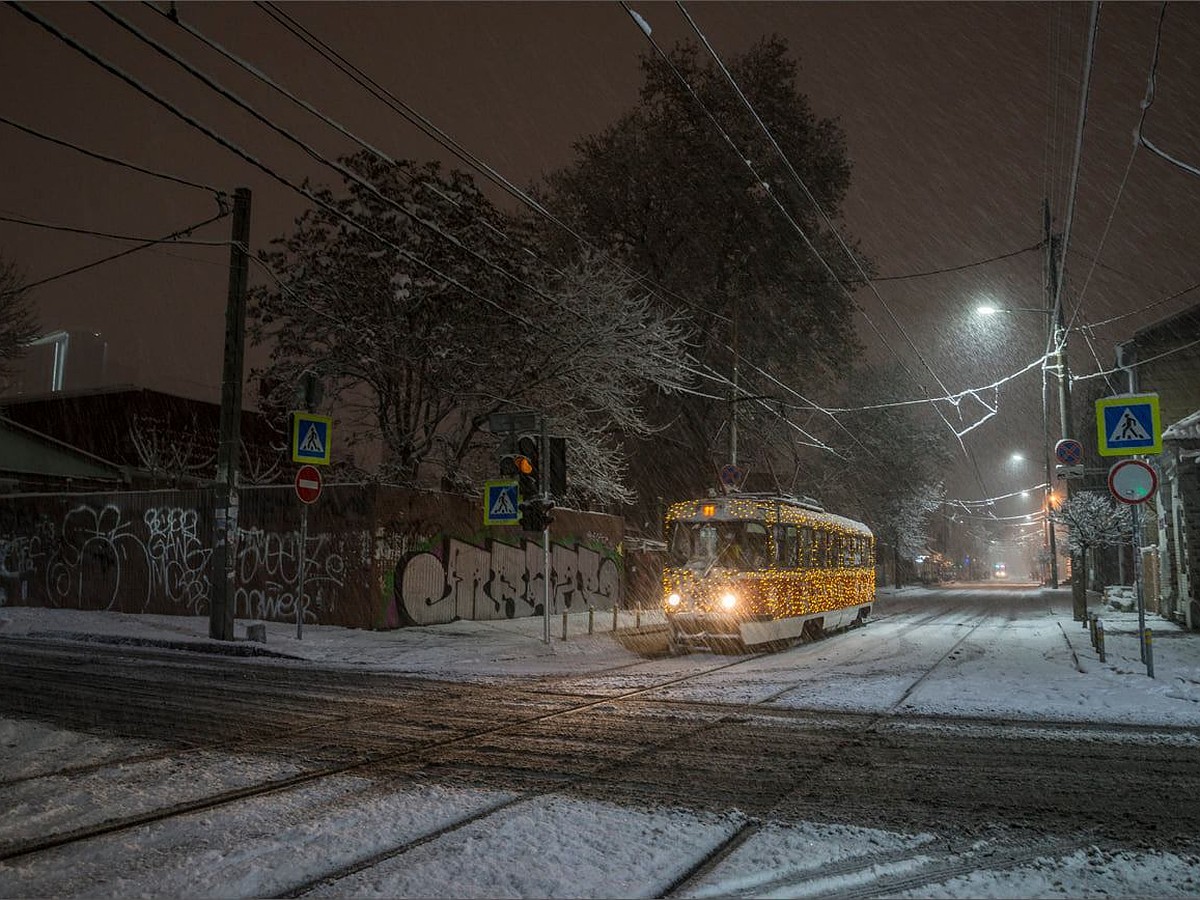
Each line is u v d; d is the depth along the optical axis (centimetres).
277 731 935
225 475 1822
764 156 3447
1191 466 2445
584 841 561
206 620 2183
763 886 489
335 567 2105
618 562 3116
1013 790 700
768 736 916
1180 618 2619
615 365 2508
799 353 3741
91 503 2511
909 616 3341
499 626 2255
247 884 488
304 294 2319
